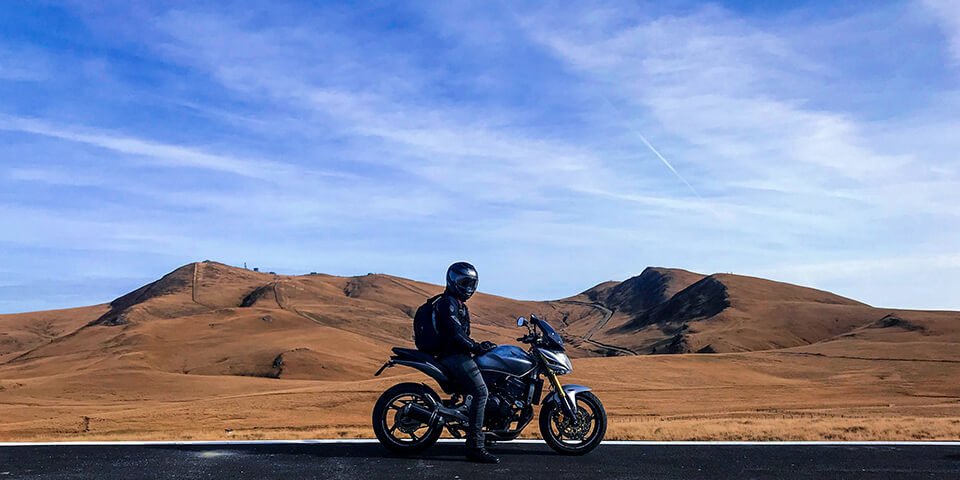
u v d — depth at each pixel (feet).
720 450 23.85
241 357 542.16
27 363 574.97
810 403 238.48
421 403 23.47
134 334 608.60
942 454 23.04
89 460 21.21
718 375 333.21
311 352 531.91
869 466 21.15
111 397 352.49
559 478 19.43
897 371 363.15
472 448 22.18
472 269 24.30
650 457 22.61
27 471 19.66
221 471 19.83
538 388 23.99
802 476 19.83
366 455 22.53
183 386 384.88
